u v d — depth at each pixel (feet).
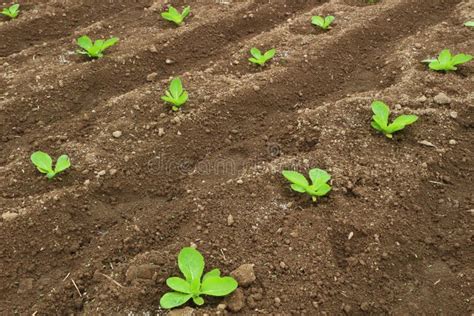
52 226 4.00
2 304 3.65
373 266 3.73
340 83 5.25
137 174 4.39
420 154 4.37
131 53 5.43
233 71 5.33
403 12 6.00
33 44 5.81
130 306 3.52
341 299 3.59
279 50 5.52
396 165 4.29
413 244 3.87
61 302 3.64
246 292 3.59
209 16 5.99
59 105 4.99
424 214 4.03
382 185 4.16
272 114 4.94
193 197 4.18
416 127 4.57
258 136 4.73
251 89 5.03
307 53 5.44
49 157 4.32
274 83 5.12
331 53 5.47
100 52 5.43
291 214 3.99
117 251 3.88
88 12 6.26
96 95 5.14
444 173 4.29
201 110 4.83
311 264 3.72
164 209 4.14
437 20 5.97
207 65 5.44
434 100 4.79
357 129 4.58
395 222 3.95
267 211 4.04
